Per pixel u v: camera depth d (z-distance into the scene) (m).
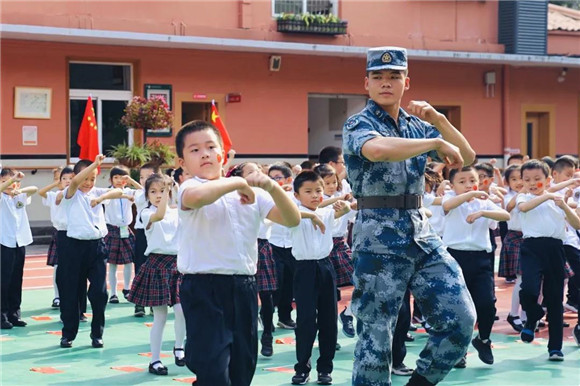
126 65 19.47
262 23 20.47
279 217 5.07
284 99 20.95
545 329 10.05
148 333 9.67
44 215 18.52
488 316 8.03
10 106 18.05
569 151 25.30
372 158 5.20
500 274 10.89
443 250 5.54
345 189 10.43
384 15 21.91
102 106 19.34
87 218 8.88
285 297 9.71
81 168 9.84
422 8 22.39
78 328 9.56
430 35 22.55
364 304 5.50
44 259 15.55
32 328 9.95
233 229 5.04
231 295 5.05
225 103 20.27
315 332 7.50
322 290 7.54
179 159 5.23
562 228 8.48
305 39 20.91
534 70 24.47
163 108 17.91
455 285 5.41
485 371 7.95
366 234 5.50
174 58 19.66
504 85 23.84
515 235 10.79
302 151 21.20
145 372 7.86
